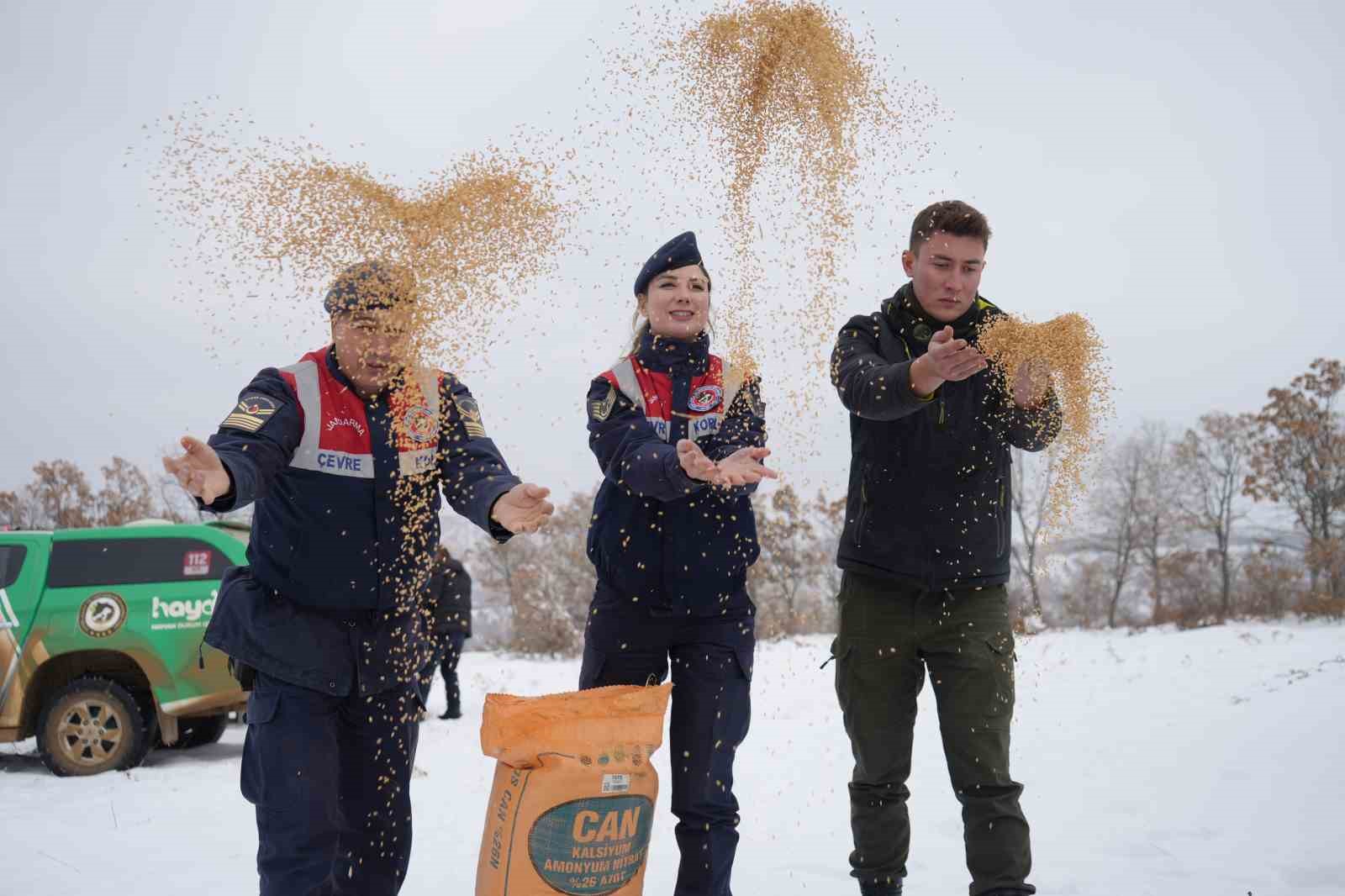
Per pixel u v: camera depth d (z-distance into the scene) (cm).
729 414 344
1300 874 389
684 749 333
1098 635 2006
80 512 1609
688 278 342
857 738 350
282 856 274
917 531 337
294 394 285
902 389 300
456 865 462
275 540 285
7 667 786
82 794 686
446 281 271
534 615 2225
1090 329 322
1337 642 1297
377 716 300
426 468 296
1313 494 3762
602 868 286
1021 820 325
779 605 2169
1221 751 607
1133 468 4050
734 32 326
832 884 408
